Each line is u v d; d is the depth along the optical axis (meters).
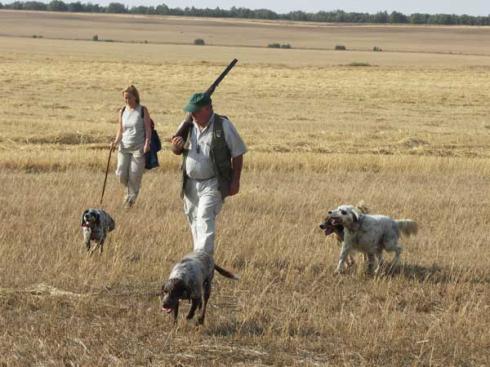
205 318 8.87
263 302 9.55
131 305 9.23
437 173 21.58
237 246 12.09
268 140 28.16
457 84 64.12
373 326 8.75
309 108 42.78
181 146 10.10
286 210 15.69
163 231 13.09
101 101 42.47
